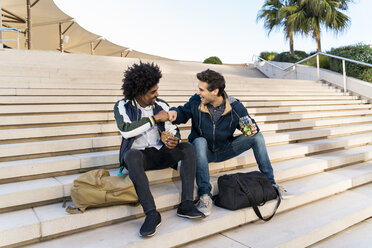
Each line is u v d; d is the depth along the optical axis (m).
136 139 2.44
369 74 7.50
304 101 6.40
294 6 12.66
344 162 3.98
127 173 2.58
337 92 8.02
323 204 3.01
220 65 12.97
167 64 11.02
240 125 2.69
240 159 3.33
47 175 2.62
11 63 6.53
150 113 2.54
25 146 2.78
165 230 2.09
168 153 2.40
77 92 4.48
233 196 2.45
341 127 5.33
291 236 2.30
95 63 8.30
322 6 11.81
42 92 4.22
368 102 7.37
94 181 2.08
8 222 1.91
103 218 2.15
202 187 2.51
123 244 1.91
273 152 3.59
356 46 8.02
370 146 4.79
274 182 2.78
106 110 4.09
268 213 2.62
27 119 3.33
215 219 2.29
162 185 2.74
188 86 6.39
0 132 2.93
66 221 2.01
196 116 2.70
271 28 14.68
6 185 2.33
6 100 3.75
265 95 6.56
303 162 3.63
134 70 2.38
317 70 8.97
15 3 12.81
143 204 2.10
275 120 5.09
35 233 1.90
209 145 2.79
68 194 2.34
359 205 2.96
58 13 14.05
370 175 3.68
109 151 3.21
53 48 19.83
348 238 2.56
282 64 11.21
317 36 12.59
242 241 2.23
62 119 3.54
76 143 3.06
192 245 2.19
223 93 2.70
